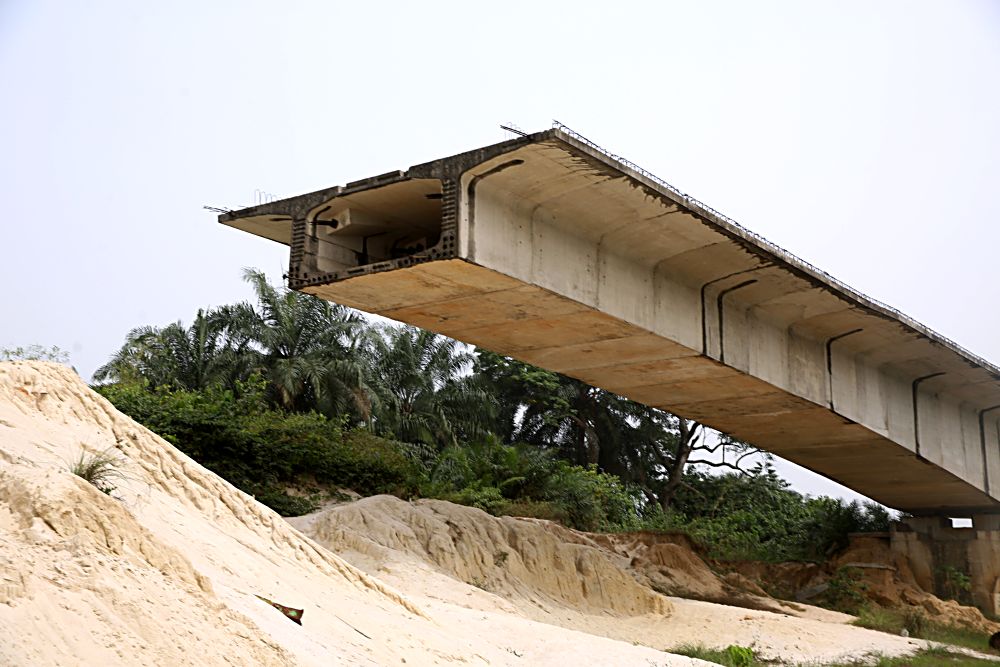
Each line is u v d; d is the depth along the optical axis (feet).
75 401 45.11
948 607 111.24
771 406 90.12
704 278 78.48
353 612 45.09
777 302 83.41
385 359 165.07
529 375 178.40
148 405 88.74
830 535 136.87
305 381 148.66
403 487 99.86
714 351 79.15
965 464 111.14
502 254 62.90
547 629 59.72
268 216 68.54
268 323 154.81
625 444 185.16
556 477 120.57
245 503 49.19
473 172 60.64
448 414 167.12
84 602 25.84
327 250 67.41
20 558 26.00
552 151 59.11
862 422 94.53
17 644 22.47
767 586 117.39
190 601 30.04
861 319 87.81
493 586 76.48
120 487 39.50
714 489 182.91
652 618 82.94
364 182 63.72
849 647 76.74
